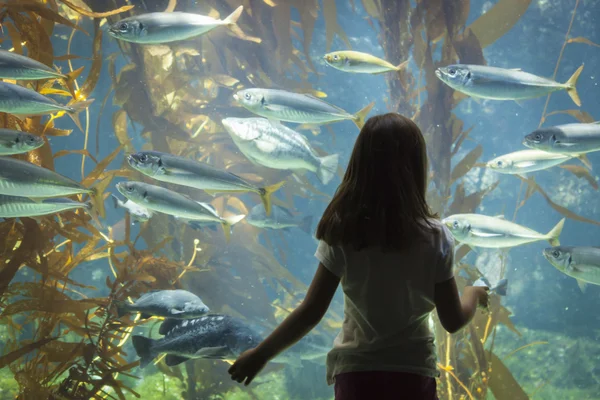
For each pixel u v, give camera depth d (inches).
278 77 300.7
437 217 82.7
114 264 228.4
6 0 206.5
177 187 271.3
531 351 510.0
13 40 215.3
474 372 246.2
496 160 238.2
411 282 77.7
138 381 321.1
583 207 733.9
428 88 259.3
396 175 78.5
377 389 77.0
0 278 199.5
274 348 78.3
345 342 81.6
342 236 78.2
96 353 215.2
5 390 282.0
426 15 263.7
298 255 689.0
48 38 215.0
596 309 660.7
